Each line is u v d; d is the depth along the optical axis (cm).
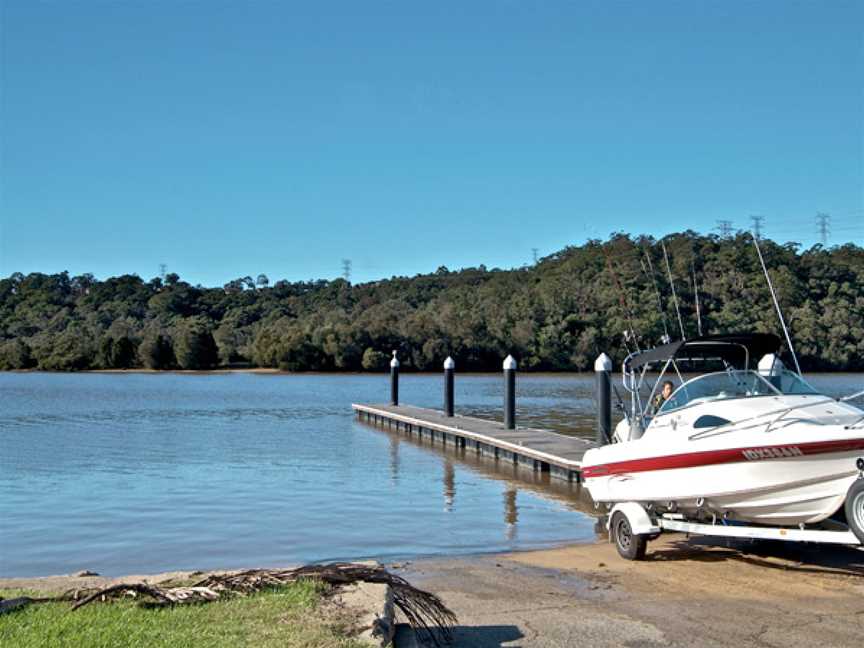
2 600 696
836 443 863
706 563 1023
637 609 812
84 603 674
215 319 13588
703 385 1077
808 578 923
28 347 10500
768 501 934
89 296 14275
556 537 1323
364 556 1195
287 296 14825
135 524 1448
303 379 8569
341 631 605
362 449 2680
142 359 10244
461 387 6738
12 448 2666
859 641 696
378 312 10981
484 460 2381
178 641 580
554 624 758
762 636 713
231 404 4950
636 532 1040
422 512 1566
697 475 979
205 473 2102
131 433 3192
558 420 3547
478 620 775
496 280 11519
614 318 6444
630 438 1163
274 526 1427
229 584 728
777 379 1063
